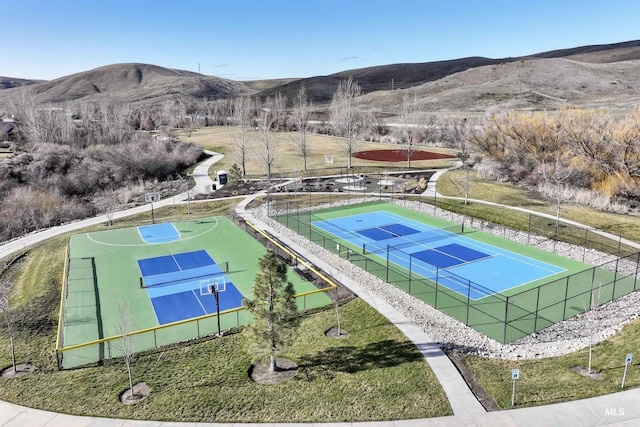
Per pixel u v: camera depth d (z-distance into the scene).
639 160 43.91
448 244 34.66
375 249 33.69
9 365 19.50
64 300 26.00
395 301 24.92
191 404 16.53
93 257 33.16
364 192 51.12
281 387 17.50
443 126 89.00
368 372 18.31
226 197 50.69
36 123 82.56
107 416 15.96
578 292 25.80
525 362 18.88
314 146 85.00
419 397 16.58
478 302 24.91
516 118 59.28
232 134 85.62
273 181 58.16
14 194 55.72
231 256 33.00
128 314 24.38
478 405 16.03
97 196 60.81
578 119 52.09
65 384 17.94
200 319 22.77
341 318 23.11
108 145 80.88
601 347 19.72
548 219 38.66
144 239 37.12
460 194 48.38
